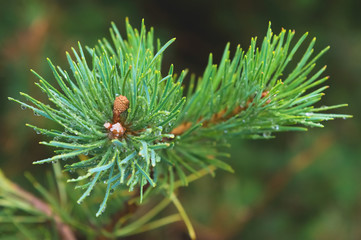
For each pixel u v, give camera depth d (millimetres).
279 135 789
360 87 804
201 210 733
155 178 343
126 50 356
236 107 354
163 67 798
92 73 328
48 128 664
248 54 338
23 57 684
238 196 749
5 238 427
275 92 326
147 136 323
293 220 753
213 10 821
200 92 360
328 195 755
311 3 784
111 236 399
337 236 735
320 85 804
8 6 696
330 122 799
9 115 682
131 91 320
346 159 770
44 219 422
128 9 766
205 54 855
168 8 829
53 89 314
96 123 323
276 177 754
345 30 808
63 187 427
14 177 677
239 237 738
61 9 728
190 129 349
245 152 769
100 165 312
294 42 782
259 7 807
